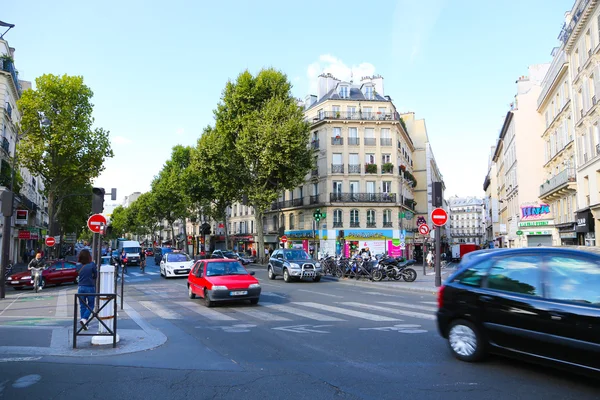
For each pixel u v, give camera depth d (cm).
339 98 4788
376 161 4716
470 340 635
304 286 2042
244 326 980
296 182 3941
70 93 3325
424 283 2055
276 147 3725
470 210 15938
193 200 5272
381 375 582
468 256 695
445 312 673
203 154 4094
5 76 3319
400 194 4856
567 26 2844
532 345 552
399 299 1480
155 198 6856
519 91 4631
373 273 2241
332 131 4691
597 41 2367
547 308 540
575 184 2864
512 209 4744
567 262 550
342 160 4656
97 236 1211
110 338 772
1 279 1661
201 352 726
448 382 547
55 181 3512
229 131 3981
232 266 1463
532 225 3753
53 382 561
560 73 3120
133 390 530
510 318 578
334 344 777
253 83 3975
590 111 2484
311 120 5009
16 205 3538
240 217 6662
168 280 2559
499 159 6331
